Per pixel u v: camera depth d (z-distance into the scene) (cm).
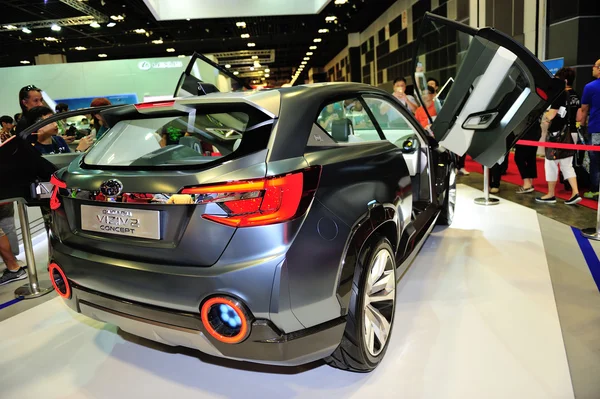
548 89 259
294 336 146
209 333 145
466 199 503
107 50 1873
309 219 147
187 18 964
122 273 156
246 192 139
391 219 193
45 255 383
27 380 194
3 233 317
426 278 279
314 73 3578
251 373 191
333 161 166
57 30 1427
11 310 271
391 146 217
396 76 1579
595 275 271
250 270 138
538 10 823
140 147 196
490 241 346
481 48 267
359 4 1392
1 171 245
